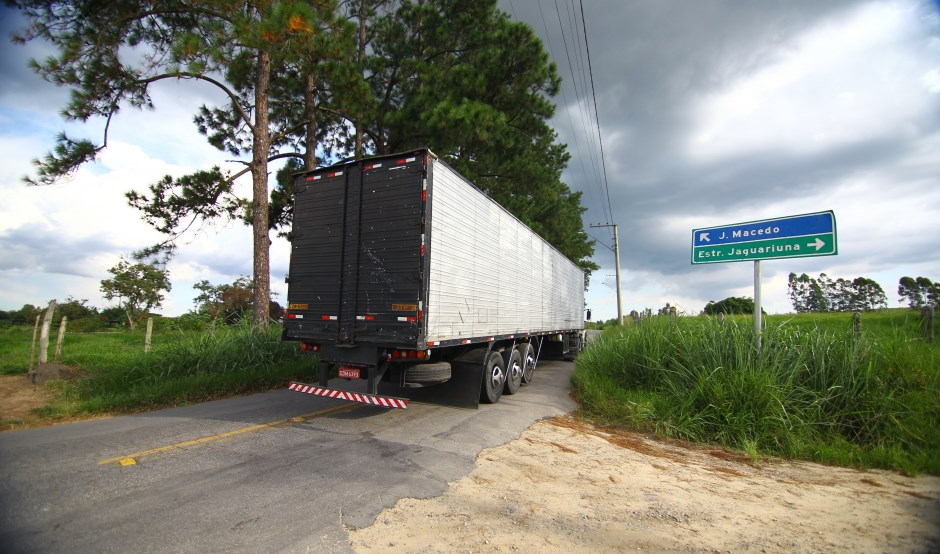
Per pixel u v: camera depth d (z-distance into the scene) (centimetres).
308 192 733
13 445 524
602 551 314
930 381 620
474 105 1331
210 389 835
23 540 310
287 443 543
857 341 680
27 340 1712
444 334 674
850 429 616
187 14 1130
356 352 659
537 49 1451
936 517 381
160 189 1255
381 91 1656
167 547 305
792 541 336
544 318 1273
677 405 704
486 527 344
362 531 332
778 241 734
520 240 1053
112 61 1020
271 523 340
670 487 448
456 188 727
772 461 555
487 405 805
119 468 451
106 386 802
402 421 665
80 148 1005
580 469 491
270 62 1262
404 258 634
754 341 744
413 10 1537
